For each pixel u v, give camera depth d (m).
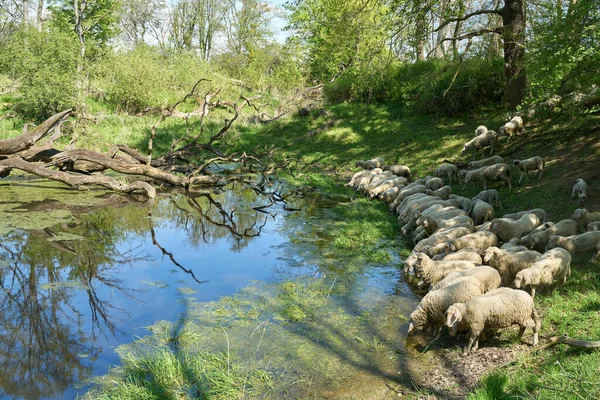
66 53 25.45
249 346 7.28
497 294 6.99
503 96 21.28
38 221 13.80
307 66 37.88
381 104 26.78
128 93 29.69
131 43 54.91
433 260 9.09
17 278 9.91
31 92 24.25
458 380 6.29
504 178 13.98
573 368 5.81
